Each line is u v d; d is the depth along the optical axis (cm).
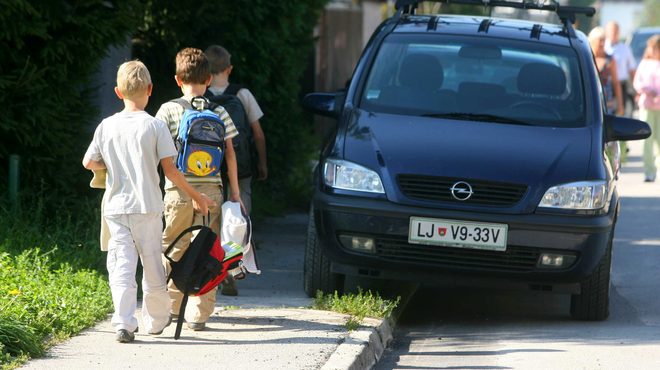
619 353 1922
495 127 2338
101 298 2067
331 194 2200
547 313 2428
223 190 2002
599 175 2173
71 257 2430
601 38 4822
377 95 2509
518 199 2112
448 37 2705
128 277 1755
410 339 2089
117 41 2742
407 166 2152
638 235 3716
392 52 2655
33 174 2670
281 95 4138
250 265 1917
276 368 1609
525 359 1870
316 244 2322
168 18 3553
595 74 2609
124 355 1672
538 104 2467
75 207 2705
